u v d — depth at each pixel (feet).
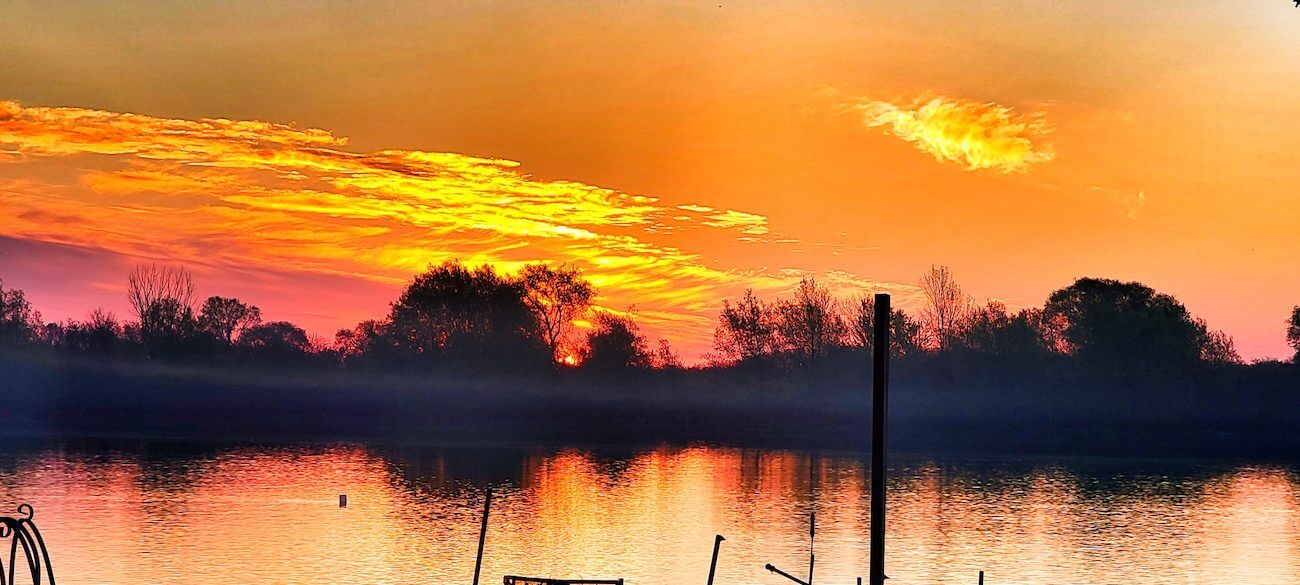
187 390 501.56
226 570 188.03
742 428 479.00
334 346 534.78
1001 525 246.68
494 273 510.99
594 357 500.74
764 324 483.10
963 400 453.17
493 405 496.23
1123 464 374.43
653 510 260.01
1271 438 437.99
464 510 255.29
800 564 200.95
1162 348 447.42
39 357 500.33
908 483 317.22
